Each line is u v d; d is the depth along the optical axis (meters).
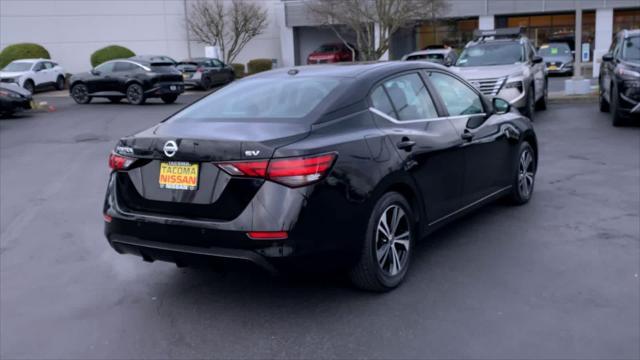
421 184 4.96
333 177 4.14
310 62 37.50
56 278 5.39
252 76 5.52
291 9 40.34
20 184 9.41
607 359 3.67
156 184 4.32
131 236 4.40
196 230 4.09
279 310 4.51
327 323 4.27
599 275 4.92
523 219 6.47
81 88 24.73
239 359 3.86
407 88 5.25
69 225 7.09
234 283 5.05
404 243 4.87
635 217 6.41
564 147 10.70
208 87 31.44
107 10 39.78
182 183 4.20
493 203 7.13
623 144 10.72
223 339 4.12
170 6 40.47
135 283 5.18
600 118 14.26
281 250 3.96
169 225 4.19
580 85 18.91
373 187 4.39
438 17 31.52
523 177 6.95
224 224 4.02
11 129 16.61
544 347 3.83
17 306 4.81
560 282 4.81
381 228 4.61
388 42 28.61
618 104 12.36
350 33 39.06
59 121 18.48
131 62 24.30
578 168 8.92
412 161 4.83
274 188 3.96
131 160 4.40
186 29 40.66
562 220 6.39
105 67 24.58
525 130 6.84
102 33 39.91
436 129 5.28
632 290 4.62
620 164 9.08
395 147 4.70
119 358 3.95
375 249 4.50
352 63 5.46
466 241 5.85
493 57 14.73
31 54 36.44
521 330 4.06
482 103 6.25
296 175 3.97
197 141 4.12
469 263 5.28
